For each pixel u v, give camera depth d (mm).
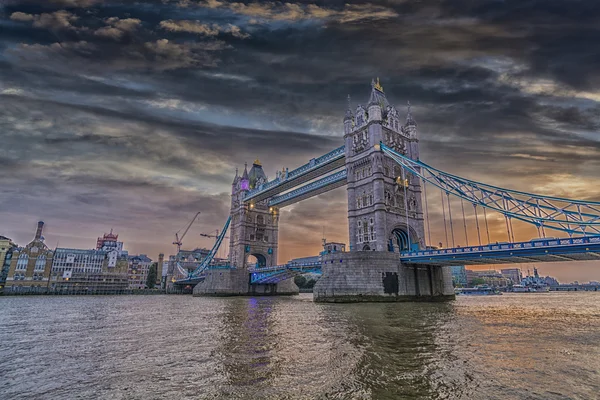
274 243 112875
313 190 85312
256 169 121438
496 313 34969
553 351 16094
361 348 16734
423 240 65250
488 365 13531
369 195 63562
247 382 11852
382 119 67500
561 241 38094
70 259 144000
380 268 52938
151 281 172000
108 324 30406
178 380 12375
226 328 25703
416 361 14172
